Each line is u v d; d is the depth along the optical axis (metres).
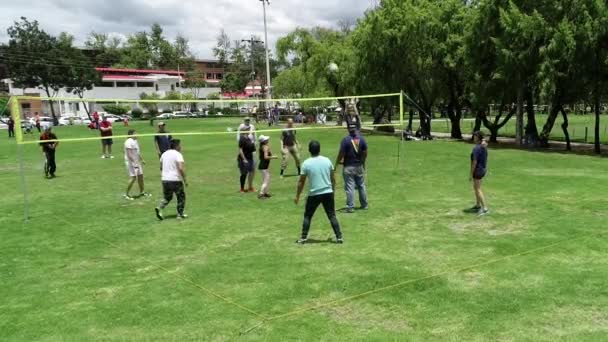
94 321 5.17
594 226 8.35
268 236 8.27
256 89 100.00
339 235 7.71
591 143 26.41
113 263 7.09
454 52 27.33
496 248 7.26
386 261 6.77
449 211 9.77
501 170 15.27
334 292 5.74
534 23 21.00
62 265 7.05
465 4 29.34
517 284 5.84
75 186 14.16
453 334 4.67
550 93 20.97
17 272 6.79
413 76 30.41
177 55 112.25
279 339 4.66
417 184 12.91
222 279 6.27
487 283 5.90
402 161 17.48
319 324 4.95
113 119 56.03
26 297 5.87
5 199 12.37
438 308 5.25
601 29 19.48
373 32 30.27
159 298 5.72
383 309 5.27
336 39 45.19
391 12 29.92
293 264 6.74
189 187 13.36
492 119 46.69
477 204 9.76
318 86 43.56
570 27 20.33
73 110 71.19
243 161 12.38
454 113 31.16
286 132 14.78
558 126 39.59
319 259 6.93
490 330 4.73
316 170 7.52
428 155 19.17
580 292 5.57
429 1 30.61
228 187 13.27
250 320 5.08
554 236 7.81
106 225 9.38
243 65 106.38
